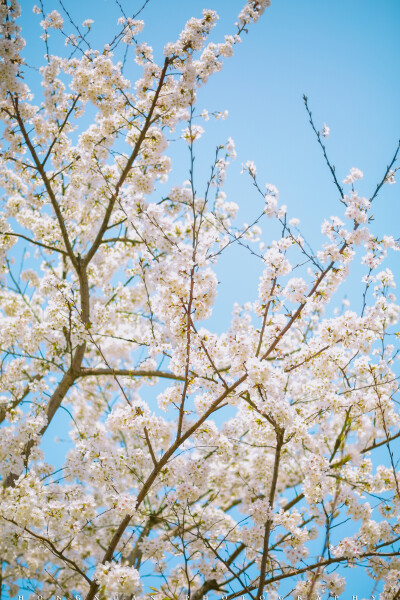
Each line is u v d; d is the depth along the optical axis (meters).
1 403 7.97
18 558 6.28
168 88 6.54
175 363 5.17
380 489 5.85
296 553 5.42
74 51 6.96
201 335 5.01
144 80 6.44
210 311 4.99
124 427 5.20
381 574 5.49
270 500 5.43
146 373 7.76
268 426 6.75
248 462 8.32
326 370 5.96
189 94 6.31
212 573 6.23
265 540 5.29
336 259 5.09
